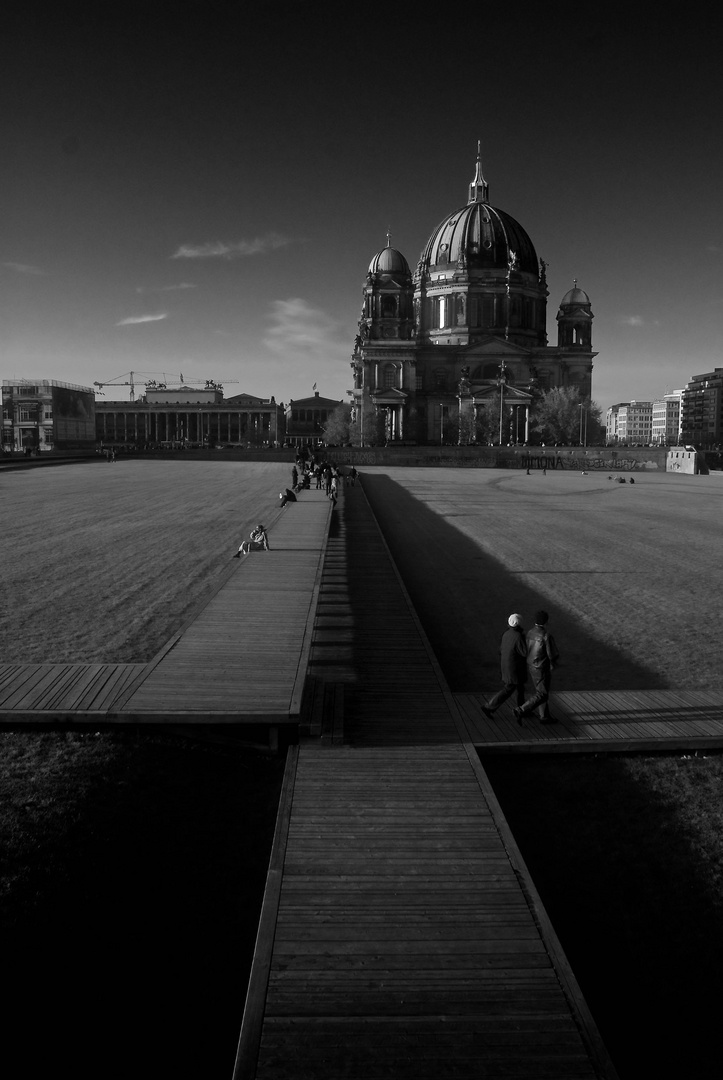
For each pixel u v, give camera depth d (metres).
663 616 29.31
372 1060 8.92
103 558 37.03
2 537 43.19
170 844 14.62
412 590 33.44
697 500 75.81
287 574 30.23
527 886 12.17
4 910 11.76
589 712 19.31
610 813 15.38
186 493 70.12
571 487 91.88
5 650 22.59
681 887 13.30
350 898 11.81
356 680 21.14
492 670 22.88
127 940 12.27
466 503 70.31
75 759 16.06
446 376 184.50
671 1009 10.91
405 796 14.97
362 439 167.50
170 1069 10.12
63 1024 10.57
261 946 10.74
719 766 17.20
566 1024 9.47
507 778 16.64
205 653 20.88
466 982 10.14
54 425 191.25
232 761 17.62
